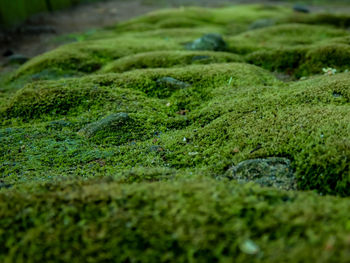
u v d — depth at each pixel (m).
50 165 1.07
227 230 0.77
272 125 1.07
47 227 0.82
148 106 1.25
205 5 4.61
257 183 0.95
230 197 0.88
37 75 1.54
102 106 1.25
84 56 1.65
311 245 0.70
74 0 3.96
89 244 0.77
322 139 0.98
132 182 0.96
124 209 0.86
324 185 0.93
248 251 0.71
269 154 1.00
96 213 0.86
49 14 3.30
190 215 0.82
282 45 1.75
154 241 0.76
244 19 3.00
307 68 1.49
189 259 0.72
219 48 1.73
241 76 1.36
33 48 2.32
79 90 1.29
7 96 1.40
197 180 0.93
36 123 1.22
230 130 1.10
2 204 0.89
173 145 1.10
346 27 2.40
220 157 1.04
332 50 1.50
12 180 1.01
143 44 1.85
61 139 1.15
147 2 4.71
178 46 1.82
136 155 1.08
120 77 1.38
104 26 3.10
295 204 0.85
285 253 0.69
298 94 1.17
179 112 1.25
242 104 1.18
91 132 1.16
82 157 1.09
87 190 0.90
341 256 0.65
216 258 0.71
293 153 0.98
